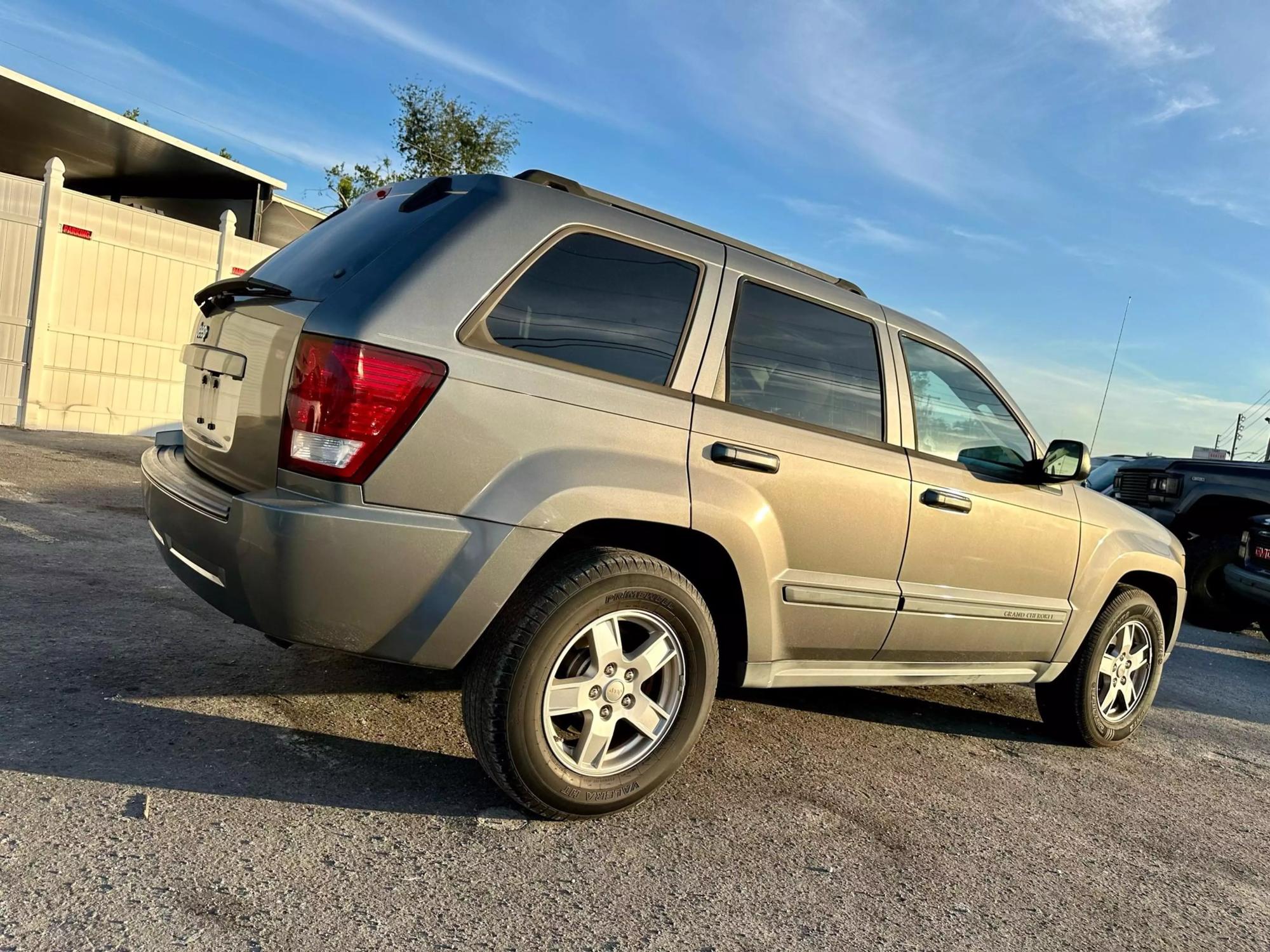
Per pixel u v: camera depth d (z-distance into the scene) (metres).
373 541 2.48
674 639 2.98
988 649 4.09
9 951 1.90
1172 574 4.89
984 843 3.21
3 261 11.14
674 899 2.52
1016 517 4.08
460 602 2.59
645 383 2.99
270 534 2.46
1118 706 4.81
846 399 3.57
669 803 3.13
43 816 2.42
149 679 3.51
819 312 3.57
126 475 8.46
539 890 2.46
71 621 4.07
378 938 2.14
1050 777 4.04
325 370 2.50
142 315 12.40
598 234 3.00
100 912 2.07
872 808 3.36
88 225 11.66
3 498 6.65
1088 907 2.84
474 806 2.87
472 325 2.66
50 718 3.03
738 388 3.22
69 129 15.61
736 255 3.36
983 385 4.26
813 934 2.45
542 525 2.67
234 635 4.20
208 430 3.02
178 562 2.91
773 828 3.05
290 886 2.29
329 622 2.53
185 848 2.38
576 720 2.95
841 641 3.53
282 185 18.06
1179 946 2.69
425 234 2.76
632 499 2.82
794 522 3.26
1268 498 8.82
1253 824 3.80
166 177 18.52
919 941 2.50
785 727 4.17
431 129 23.75
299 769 2.95
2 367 11.27
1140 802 3.87
